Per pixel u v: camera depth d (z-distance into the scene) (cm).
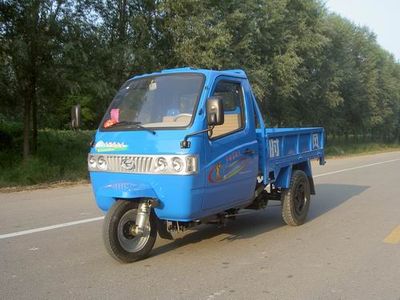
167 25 1877
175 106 626
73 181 1538
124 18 1820
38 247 692
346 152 3966
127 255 603
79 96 1795
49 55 1534
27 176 1459
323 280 542
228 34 1912
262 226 840
